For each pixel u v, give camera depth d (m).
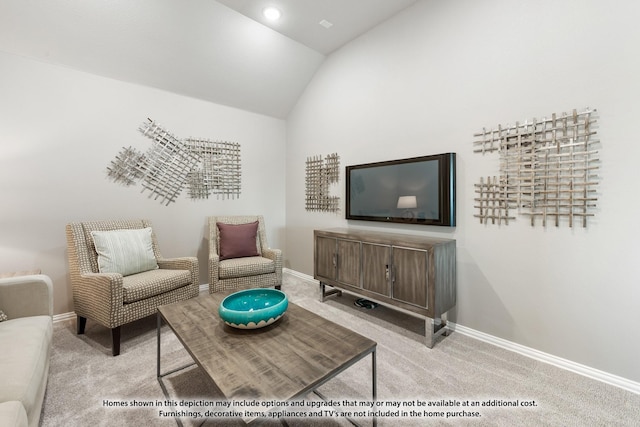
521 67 1.96
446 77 2.37
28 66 2.39
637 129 1.57
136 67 2.82
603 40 1.65
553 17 1.82
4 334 1.37
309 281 3.80
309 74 3.67
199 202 3.45
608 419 1.40
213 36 2.85
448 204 2.29
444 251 2.17
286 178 4.25
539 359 1.92
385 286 2.40
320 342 1.29
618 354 1.65
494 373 1.78
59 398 1.54
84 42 2.48
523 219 1.99
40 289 1.68
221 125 3.59
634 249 1.59
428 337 2.09
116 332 1.98
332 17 2.78
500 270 2.10
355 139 3.16
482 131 2.16
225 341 1.30
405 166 2.59
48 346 1.49
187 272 2.53
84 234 2.39
